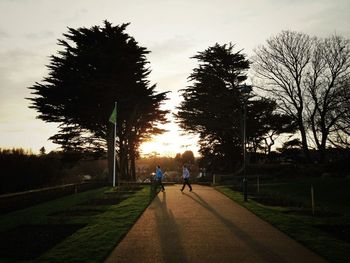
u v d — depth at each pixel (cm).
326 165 4000
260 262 856
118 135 4216
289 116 4841
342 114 4197
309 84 4619
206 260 873
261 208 1706
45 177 3569
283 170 4109
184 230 1215
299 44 4669
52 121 3750
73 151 4038
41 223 1355
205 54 4653
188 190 2834
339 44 4528
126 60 3606
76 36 3750
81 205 1934
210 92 4641
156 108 4231
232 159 5122
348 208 1838
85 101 3584
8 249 992
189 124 4825
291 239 1083
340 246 978
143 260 877
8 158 3173
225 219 1424
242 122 4641
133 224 1319
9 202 1844
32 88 3559
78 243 1020
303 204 1919
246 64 4594
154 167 8450
